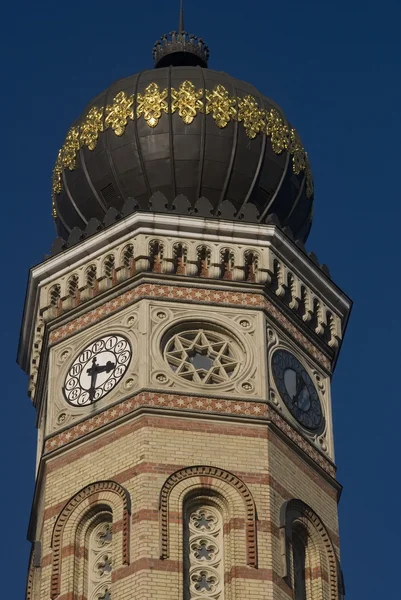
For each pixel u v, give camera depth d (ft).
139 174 258.57
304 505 238.27
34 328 261.03
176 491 231.50
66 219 264.31
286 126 266.16
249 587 226.38
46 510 237.25
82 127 264.11
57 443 241.55
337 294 260.83
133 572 225.56
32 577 238.68
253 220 254.68
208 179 258.37
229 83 264.93
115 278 250.37
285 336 251.19
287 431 242.17
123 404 239.09
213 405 239.09
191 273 249.75
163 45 278.87
